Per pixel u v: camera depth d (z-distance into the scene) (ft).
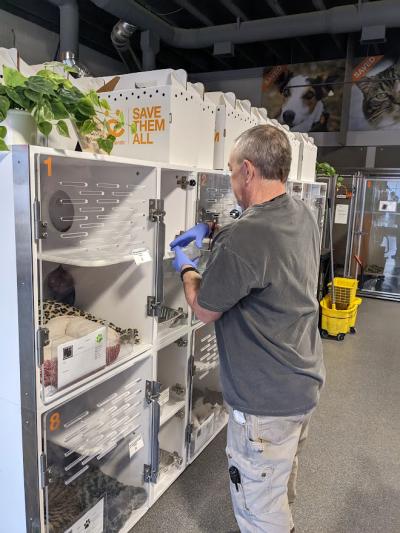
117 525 5.60
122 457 5.98
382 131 18.86
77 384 4.48
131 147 6.17
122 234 5.66
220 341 4.52
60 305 5.40
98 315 6.10
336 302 14.39
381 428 8.64
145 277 5.70
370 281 20.02
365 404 9.61
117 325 5.98
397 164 18.78
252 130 4.37
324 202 14.30
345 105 18.54
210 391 7.99
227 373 4.45
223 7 15.20
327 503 6.55
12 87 3.95
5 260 3.86
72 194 5.38
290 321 4.25
